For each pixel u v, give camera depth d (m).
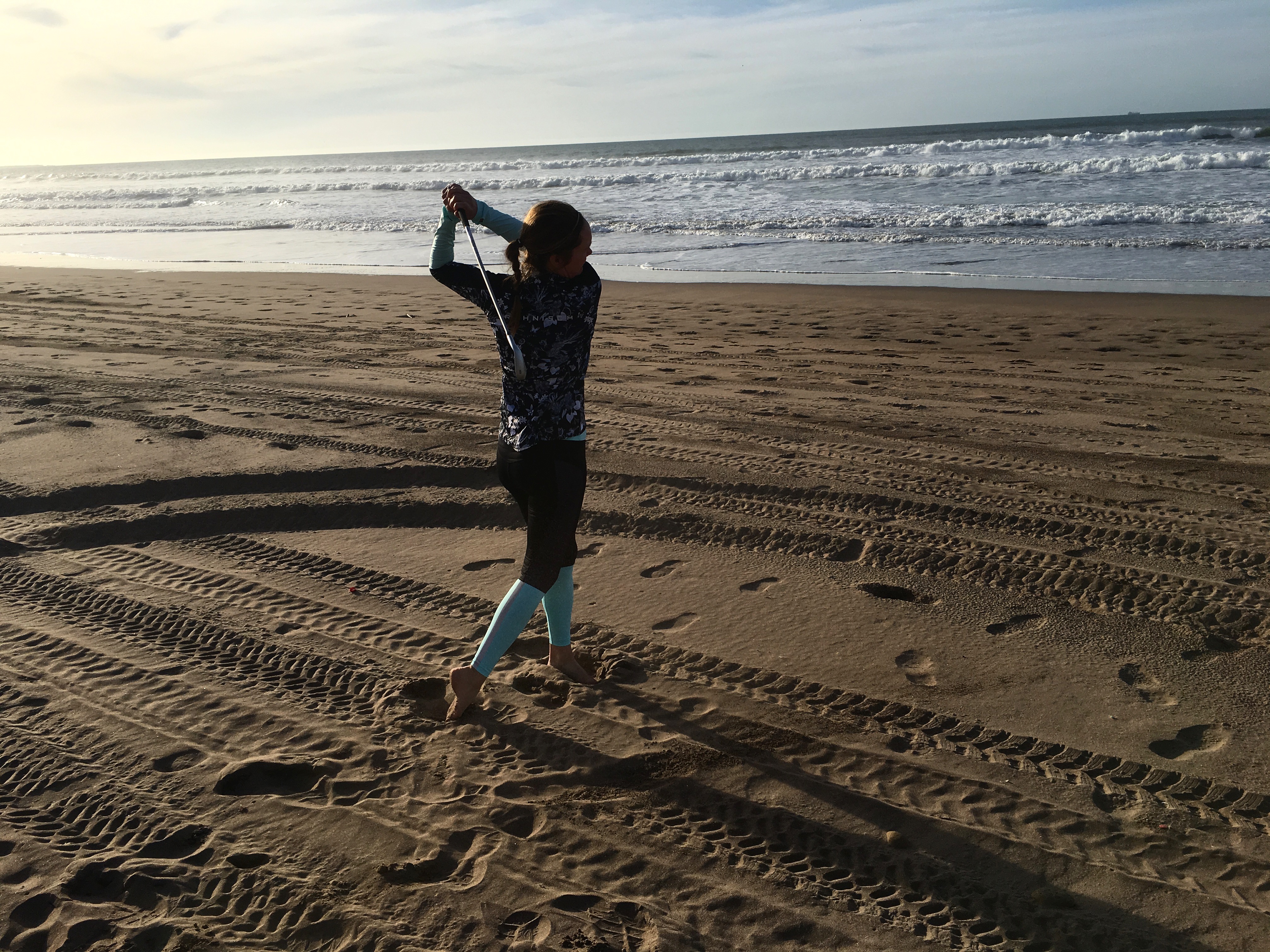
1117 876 2.43
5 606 4.06
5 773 2.90
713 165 42.66
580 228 2.79
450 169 56.19
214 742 3.06
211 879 2.43
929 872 2.46
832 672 3.47
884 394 7.75
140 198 44.88
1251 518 4.83
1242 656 3.53
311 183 47.75
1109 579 4.17
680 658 3.58
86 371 8.66
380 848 2.55
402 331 10.91
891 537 4.69
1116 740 3.02
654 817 2.69
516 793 2.79
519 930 2.26
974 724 3.12
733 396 7.70
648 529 4.92
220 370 8.71
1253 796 2.72
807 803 2.74
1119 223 19.38
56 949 2.20
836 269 16.05
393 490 5.47
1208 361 8.89
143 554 4.63
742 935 2.25
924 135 89.75
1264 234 17.17
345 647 3.70
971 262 16.14
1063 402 7.41
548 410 2.95
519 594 3.08
